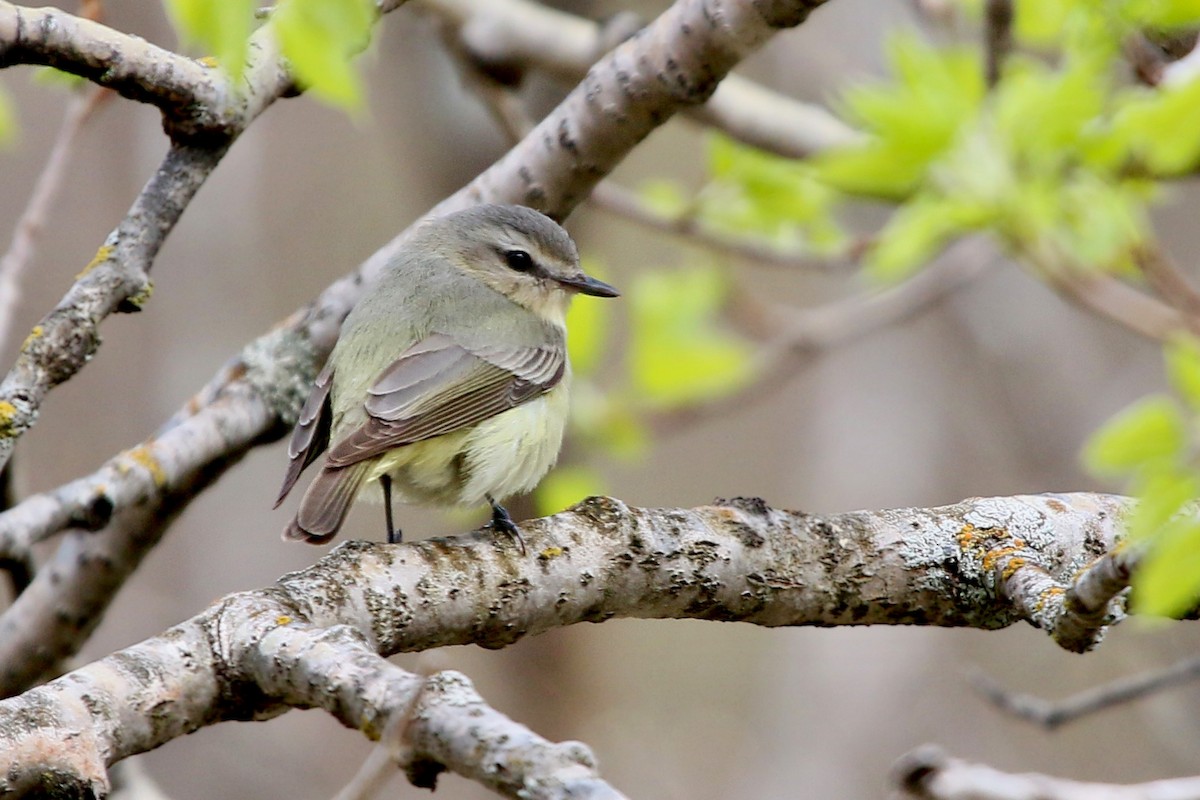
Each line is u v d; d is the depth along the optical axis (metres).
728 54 9.16
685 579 7.75
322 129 21.78
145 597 17.22
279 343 10.12
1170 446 7.14
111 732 6.04
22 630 10.47
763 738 19.22
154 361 18.36
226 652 6.34
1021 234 11.26
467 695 5.43
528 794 4.96
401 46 16.61
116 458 9.13
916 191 11.59
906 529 8.20
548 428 10.70
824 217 14.30
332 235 21.42
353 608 6.98
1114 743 18.39
